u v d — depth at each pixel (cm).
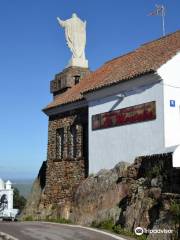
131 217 1977
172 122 2155
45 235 1936
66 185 2923
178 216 1655
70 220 2570
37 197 3378
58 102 3103
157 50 2581
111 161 2461
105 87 2491
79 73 3381
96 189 2423
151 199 1912
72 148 2962
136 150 2286
